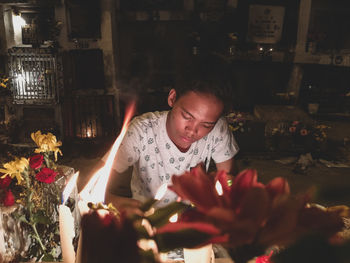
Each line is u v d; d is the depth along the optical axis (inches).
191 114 43.0
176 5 307.9
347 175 217.8
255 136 250.5
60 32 261.7
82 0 257.9
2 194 77.0
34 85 259.6
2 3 245.4
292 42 314.5
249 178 16.5
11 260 73.3
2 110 278.8
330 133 293.9
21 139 262.5
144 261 17.0
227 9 300.5
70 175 101.4
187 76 43.0
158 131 55.5
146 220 18.8
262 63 326.3
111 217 15.5
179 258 51.4
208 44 291.9
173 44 316.8
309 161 234.5
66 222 23.6
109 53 269.7
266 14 307.7
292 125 251.1
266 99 334.6
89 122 278.1
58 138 266.4
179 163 57.6
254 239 15.0
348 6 317.1
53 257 83.4
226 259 34.0
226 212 13.5
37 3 248.7
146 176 58.9
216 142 59.6
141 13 301.6
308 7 301.9
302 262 13.9
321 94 337.1
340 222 15.2
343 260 13.4
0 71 276.1
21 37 268.1
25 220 77.7
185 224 15.1
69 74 270.4
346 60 304.7
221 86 41.6
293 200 14.8
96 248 14.2
